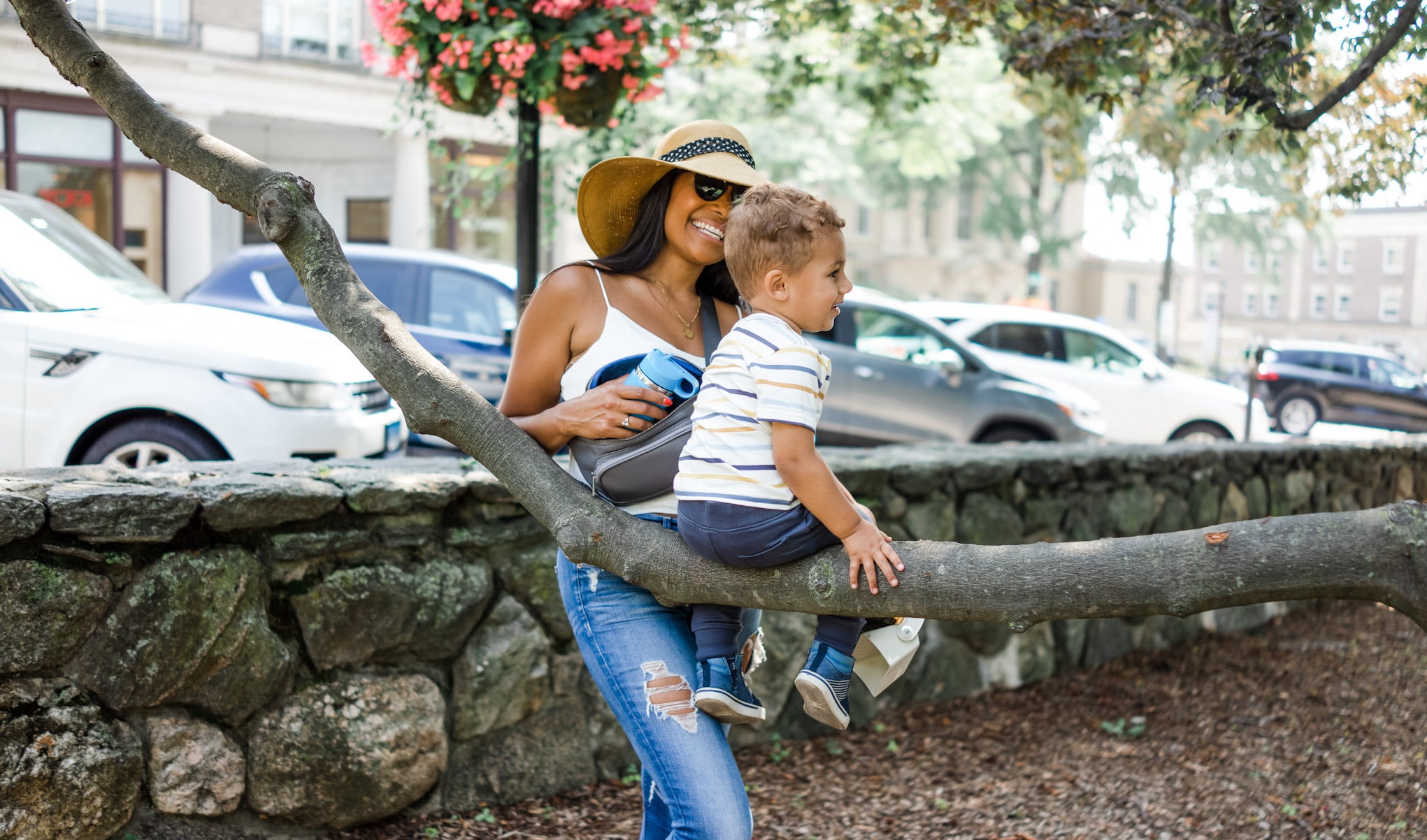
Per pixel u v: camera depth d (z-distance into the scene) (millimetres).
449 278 7707
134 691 2611
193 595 2680
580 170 9711
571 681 3451
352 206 21453
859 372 9031
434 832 3055
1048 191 38031
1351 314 65750
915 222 39406
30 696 2471
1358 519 1442
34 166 16578
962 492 4719
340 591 2969
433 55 4500
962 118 13836
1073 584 1566
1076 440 9539
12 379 4703
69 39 2045
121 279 5773
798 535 1771
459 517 3230
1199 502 6043
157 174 17812
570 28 4414
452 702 3193
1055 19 4055
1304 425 19109
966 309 11688
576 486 1956
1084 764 3922
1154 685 4961
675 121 12508
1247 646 5750
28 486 2564
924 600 1671
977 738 4199
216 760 2744
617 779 3525
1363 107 4176
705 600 1870
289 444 4984
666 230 2229
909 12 5168
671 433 2027
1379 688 4957
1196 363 36875
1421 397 18578
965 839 3248
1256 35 3318
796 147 15492
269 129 20984
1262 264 29000
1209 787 3693
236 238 20938
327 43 19141
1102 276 46219
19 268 5098
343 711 2963
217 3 17859
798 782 3699
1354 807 3506
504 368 7422
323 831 2949
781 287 1893
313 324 7082
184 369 4859
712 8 5770
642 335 2174
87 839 2543
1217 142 4277
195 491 2711
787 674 4062
